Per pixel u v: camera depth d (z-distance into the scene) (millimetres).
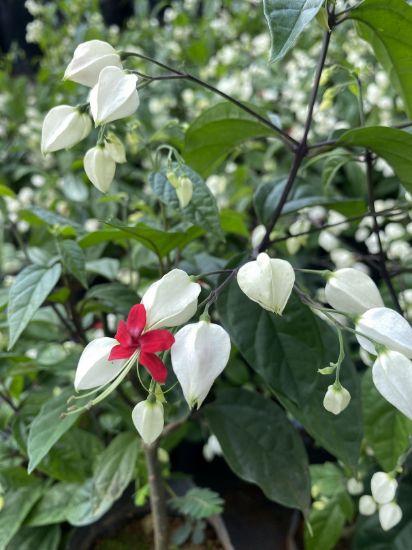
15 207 374
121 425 298
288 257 316
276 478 211
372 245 312
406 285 280
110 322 312
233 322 181
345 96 396
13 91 610
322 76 220
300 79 457
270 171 439
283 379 179
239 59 537
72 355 246
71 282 242
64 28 663
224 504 316
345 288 141
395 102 380
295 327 182
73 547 259
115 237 212
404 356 132
